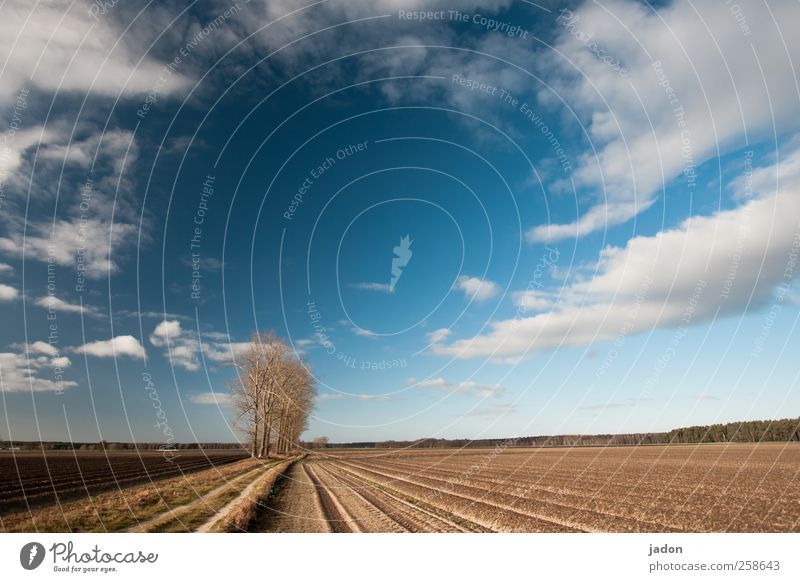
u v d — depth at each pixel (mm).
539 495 21281
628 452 69062
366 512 16578
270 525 13828
